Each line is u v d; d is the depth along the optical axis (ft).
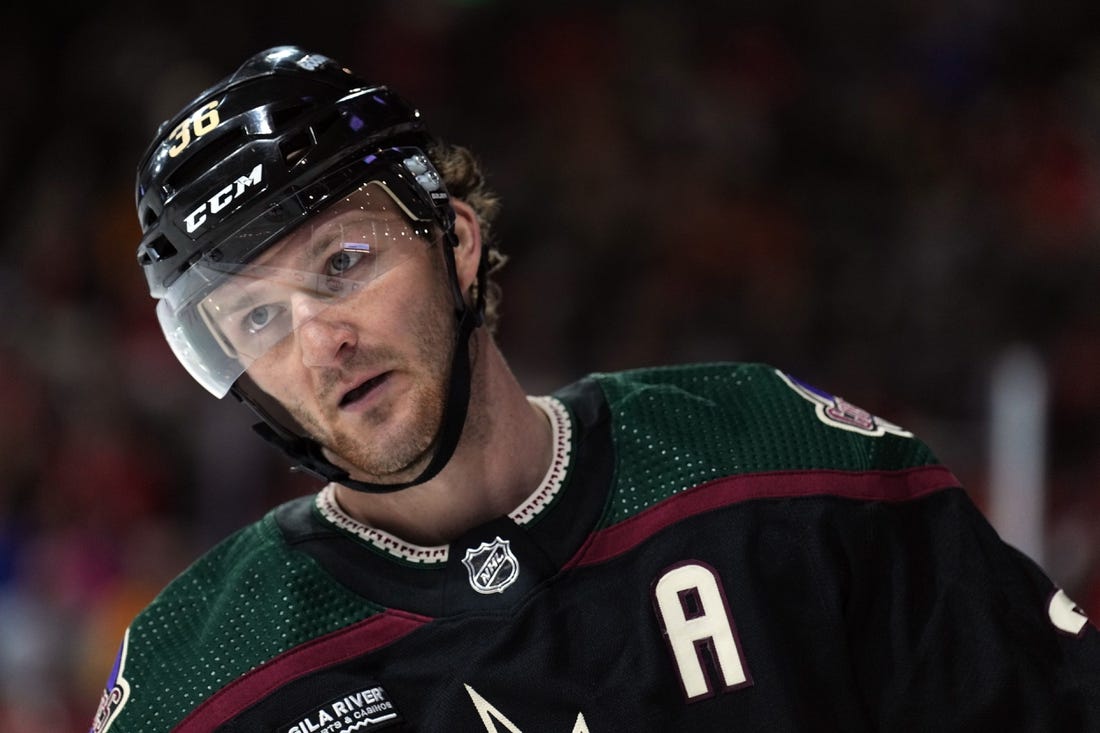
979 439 46.70
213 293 13.16
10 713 43.09
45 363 55.06
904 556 13.96
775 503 13.80
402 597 13.69
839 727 13.26
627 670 13.19
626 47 73.97
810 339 62.64
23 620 45.42
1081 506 42.52
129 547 48.34
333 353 12.84
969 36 75.36
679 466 14.05
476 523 13.97
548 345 61.46
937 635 13.73
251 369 13.30
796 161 71.87
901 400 59.11
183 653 13.99
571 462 14.16
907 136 72.38
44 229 64.44
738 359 61.67
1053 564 39.22
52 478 50.62
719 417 14.47
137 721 13.74
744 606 13.32
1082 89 74.13
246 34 73.87
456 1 75.97
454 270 13.67
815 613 13.43
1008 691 13.53
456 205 14.37
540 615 13.34
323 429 13.25
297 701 13.47
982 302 62.59
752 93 72.95
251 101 13.34
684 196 67.31
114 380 54.90
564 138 69.82
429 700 13.42
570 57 73.77
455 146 15.93
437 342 13.34
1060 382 57.82
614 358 61.31
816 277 65.57
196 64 70.59
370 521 14.25
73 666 44.86
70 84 71.36
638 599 13.43
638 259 65.26
